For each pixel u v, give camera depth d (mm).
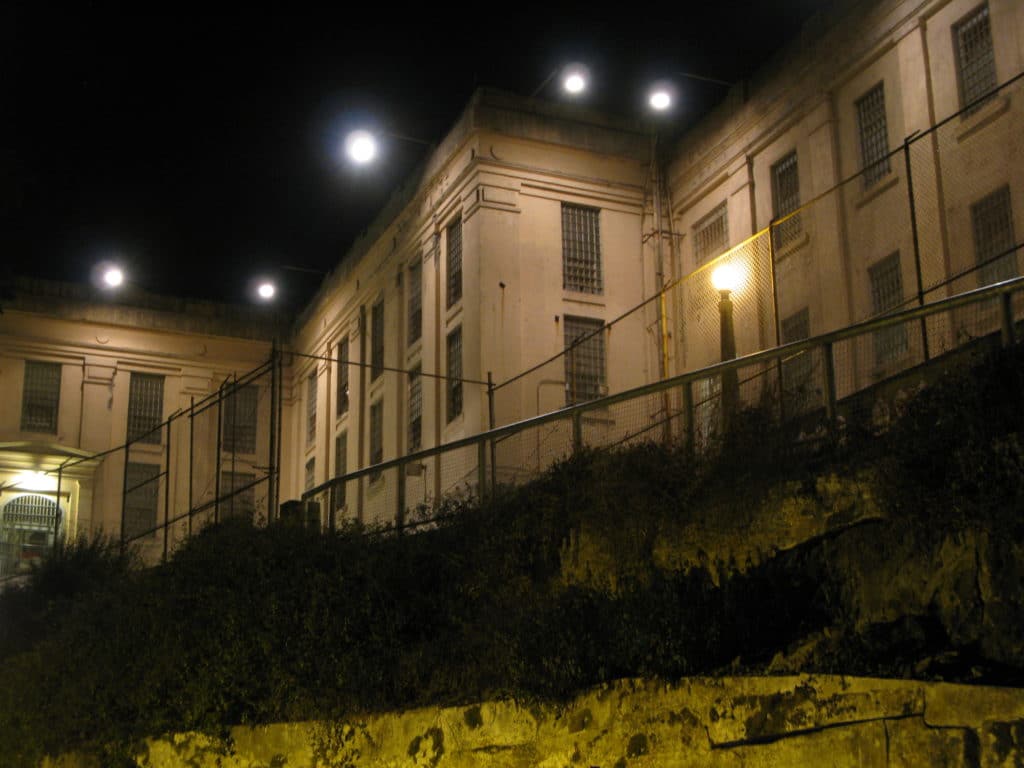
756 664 10445
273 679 14883
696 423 13383
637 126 31812
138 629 17391
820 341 12000
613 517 12195
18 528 40062
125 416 42812
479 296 29219
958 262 21359
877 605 10156
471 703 12422
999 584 9250
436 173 32781
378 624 14227
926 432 10195
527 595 12758
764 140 27766
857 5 25234
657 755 10484
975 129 21562
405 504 20688
